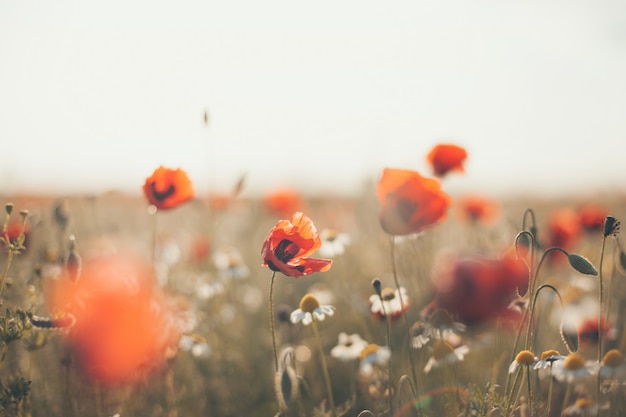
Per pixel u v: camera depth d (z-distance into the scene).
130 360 1.23
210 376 1.49
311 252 1.15
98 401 1.33
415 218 1.14
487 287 0.96
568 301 1.52
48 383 1.35
